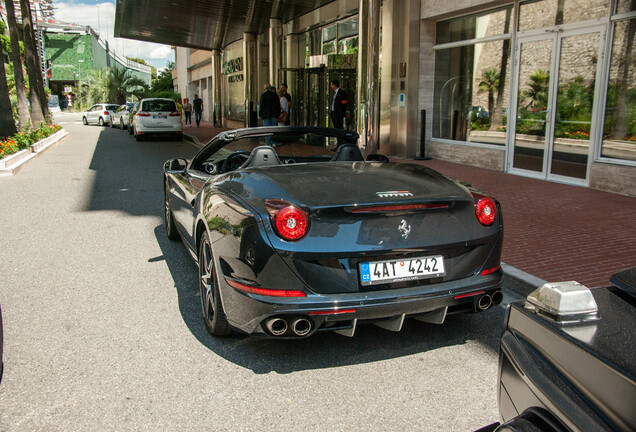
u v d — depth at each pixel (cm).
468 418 262
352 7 1562
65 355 329
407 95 1288
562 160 927
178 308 407
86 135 2555
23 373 307
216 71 3061
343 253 280
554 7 928
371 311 283
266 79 2356
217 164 472
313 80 1808
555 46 927
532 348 162
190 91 4616
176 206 527
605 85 834
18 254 557
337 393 285
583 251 530
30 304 416
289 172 345
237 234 297
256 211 290
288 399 279
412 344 345
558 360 151
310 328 282
